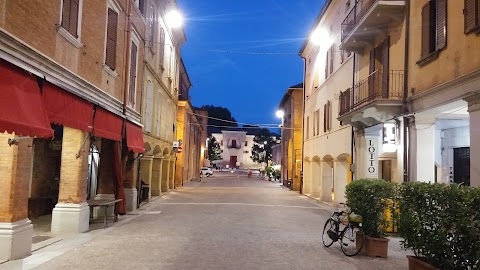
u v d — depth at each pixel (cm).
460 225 565
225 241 1064
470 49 991
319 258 893
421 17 1253
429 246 626
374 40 1619
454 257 581
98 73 1241
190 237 1112
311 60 2938
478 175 935
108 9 1344
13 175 783
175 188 3322
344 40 1706
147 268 764
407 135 1303
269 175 5462
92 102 1156
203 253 909
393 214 841
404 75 1344
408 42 1334
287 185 3894
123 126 1507
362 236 929
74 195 1134
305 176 3003
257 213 1739
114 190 1512
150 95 2089
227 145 10288
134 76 1730
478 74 936
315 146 2669
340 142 2030
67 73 973
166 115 2648
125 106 1523
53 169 1512
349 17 1917
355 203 977
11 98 696
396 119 1349
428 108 1183
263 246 1011
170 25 2655
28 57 783
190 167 4719
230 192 3047
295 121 3612
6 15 719
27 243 827
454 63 1064
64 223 1125
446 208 596
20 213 811
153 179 2497
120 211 1505
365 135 1606
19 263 770
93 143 1541
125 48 1545
